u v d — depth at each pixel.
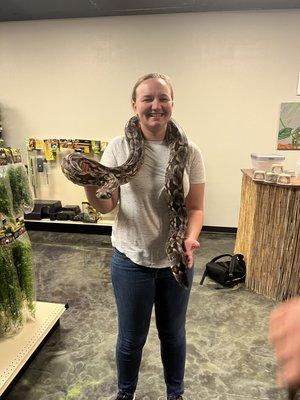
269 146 4.51
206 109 4.50
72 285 3.15
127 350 1.55
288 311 0.50
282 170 2.75
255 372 2.04
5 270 2.03
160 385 1.93
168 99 1.31
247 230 3.17
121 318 1.51
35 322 2.27
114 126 4.71
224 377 2.00
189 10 4.12
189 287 1.42
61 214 4.58
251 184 3.04
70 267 3.56
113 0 3.79
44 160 4.78
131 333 1.51
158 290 1.49
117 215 1.47
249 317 2.62
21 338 2.10
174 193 1.38
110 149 1.52
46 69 4.65
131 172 1.35
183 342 1.60
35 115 4.84
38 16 4.34
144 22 4.31
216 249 4.16
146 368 2.07
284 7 4.00
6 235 2.02
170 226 1.42
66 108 4.75
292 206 2.64
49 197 4.92
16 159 2.15
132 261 1.41
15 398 1.85
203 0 3.80
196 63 4.37
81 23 4.43
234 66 4.31
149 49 4.40
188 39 4.30
